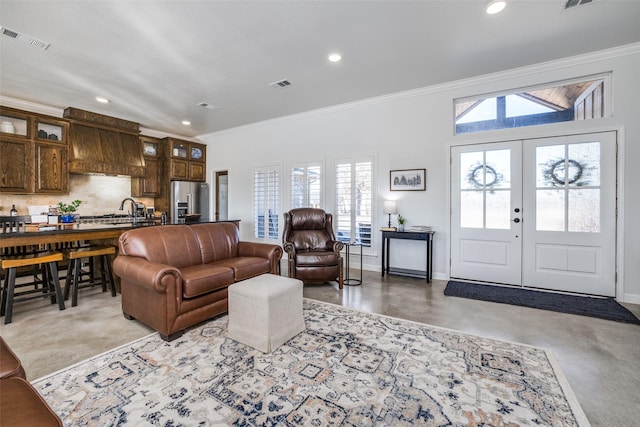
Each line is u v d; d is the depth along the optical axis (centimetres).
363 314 287
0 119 428
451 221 411
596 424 144
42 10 240
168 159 623
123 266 260
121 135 555
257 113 531
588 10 249
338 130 499
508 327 256
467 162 399
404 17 257
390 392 168
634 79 311
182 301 240
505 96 381
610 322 265
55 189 465
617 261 322
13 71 351
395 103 447
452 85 399
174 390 170
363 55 323
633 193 313
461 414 151
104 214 557
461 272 407
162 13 247
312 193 530
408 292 359
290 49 309
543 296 335
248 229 623
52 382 177
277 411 153
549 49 313
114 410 154
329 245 428
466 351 214
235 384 176
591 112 338
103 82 385
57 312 290
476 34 284
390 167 454
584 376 184
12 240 268
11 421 87
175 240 303
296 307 242
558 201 348
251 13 248
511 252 375
